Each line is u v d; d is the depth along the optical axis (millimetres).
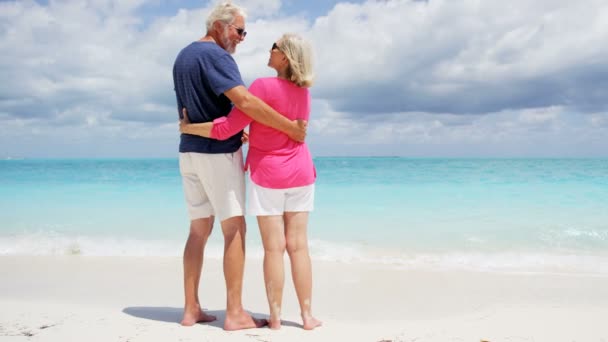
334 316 3408
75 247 6508
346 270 5078
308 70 2752
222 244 6438
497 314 3301
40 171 25250
